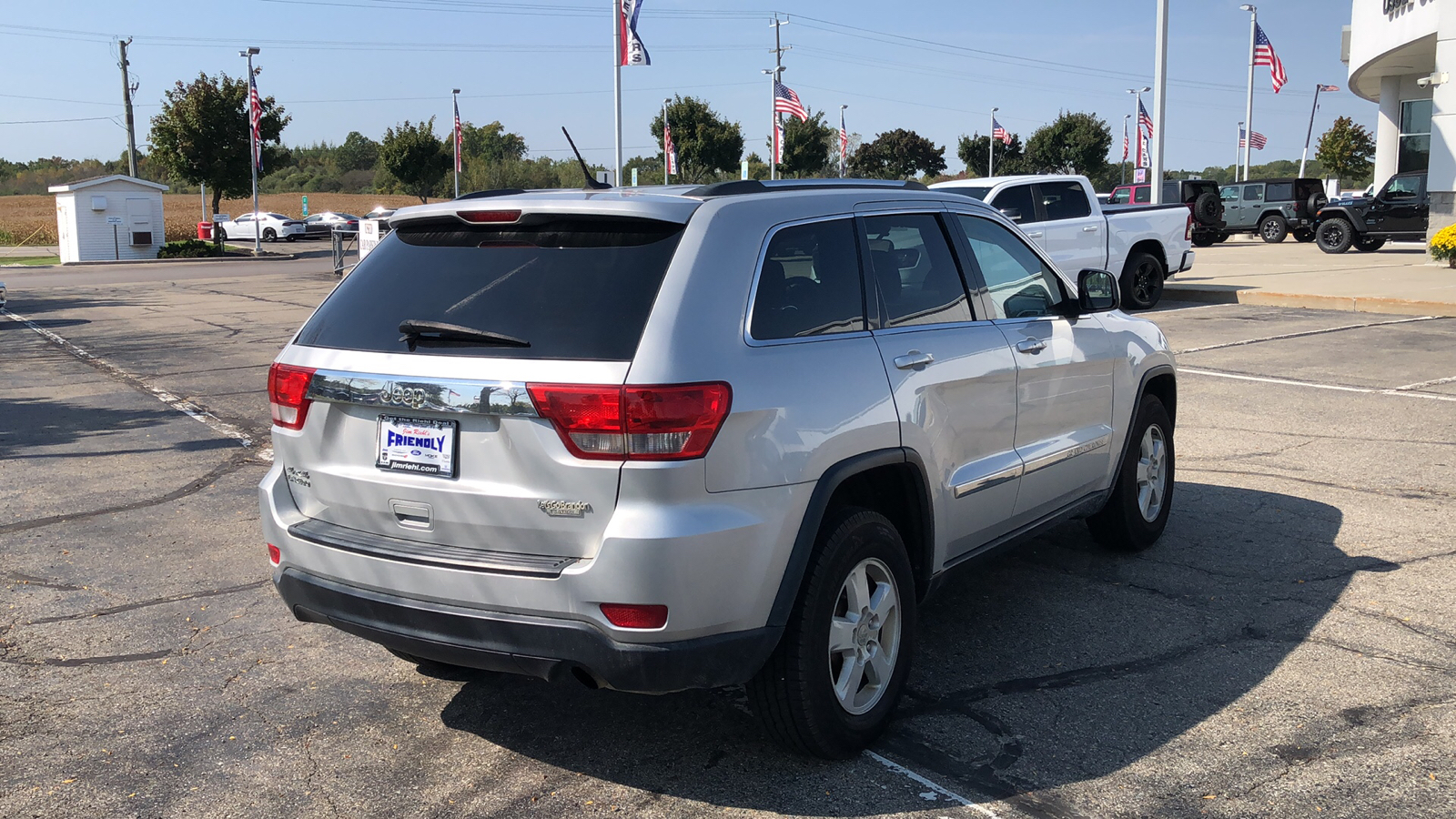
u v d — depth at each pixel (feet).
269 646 15.08
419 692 13.57
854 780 11.19
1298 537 18.99
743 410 10.21
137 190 128.06
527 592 10.14
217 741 12.34
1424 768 11.14
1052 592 16.60
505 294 10.77
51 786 11.34
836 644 11.40
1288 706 12.62
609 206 10.76
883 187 13.61
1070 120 228.84
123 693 13.64
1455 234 68.90
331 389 11.19
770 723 11.24
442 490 10.60
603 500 9.89
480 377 10.23
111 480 24.48
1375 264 75.10
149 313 64.69
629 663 9.94
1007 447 14.39
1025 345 14.57
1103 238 50.08
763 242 11.27
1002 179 47.98
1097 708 12.71
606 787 11.15
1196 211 103.91
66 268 112.68
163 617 16.21
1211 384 33.22
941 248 13.91
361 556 11.05
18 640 15.37
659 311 10.16
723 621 10.21
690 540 9.82
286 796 11.10
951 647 14.61
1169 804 10.60
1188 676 13.52
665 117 164.14
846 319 11.94
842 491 12.06
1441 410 28.73
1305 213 106.73
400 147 179.83
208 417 31.86
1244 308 53.11
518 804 10.85
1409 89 100.58
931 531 12.85
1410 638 14.52
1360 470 23.21
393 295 11.48
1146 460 18.38
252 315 63.10
